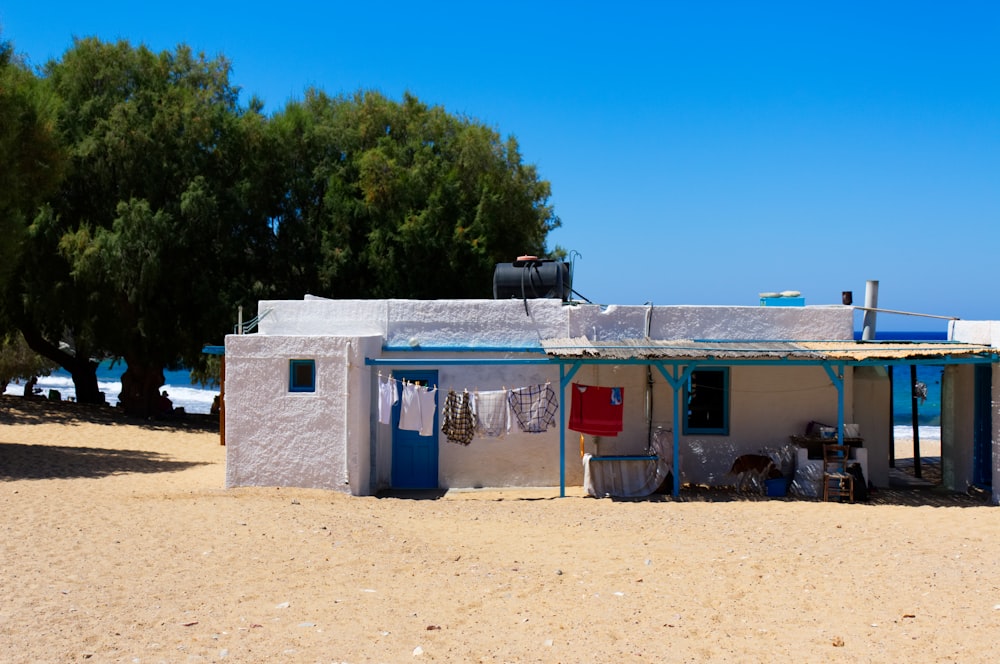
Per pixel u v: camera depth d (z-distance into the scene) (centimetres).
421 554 976
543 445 1516
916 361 1369
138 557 929
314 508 1214
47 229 2445
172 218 2528
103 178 2545
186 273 2614
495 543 1048
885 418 1588
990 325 1460
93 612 741
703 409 1543
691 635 704
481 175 2950
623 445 1522
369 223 2811
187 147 2614
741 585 857
